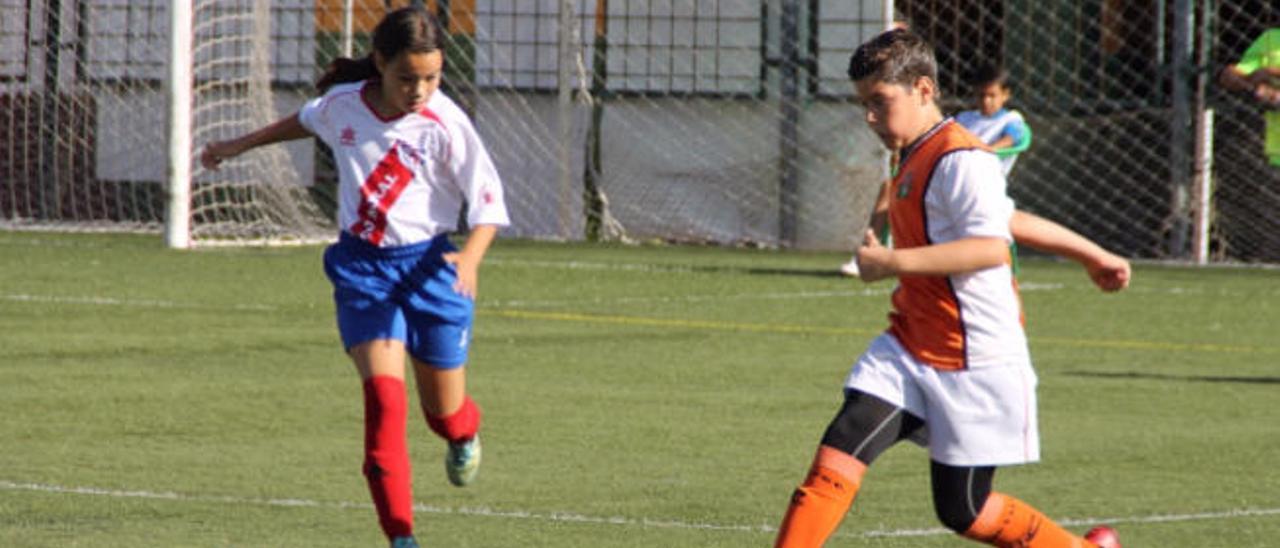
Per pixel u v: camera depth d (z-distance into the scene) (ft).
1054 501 73.72
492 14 196.95
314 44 199.31
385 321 62.34
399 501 59.47
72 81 203.51
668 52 194.08
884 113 54.29
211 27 193.67
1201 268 179.11
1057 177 192.24
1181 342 125.80
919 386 53.83
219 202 196.95
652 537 66.28
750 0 191.83
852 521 69.10
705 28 193.16
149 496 71.72
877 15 188.24
